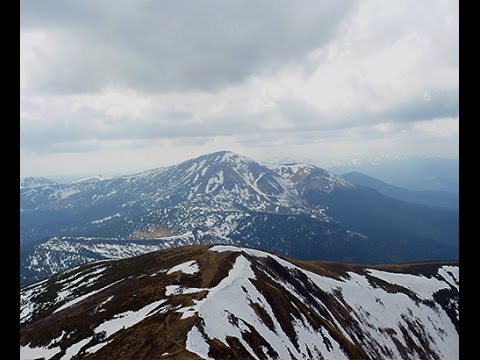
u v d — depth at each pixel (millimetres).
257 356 57344
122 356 53094
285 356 63719
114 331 67062
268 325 70500
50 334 74312
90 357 56469
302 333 76250
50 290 116438
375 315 124875
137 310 74688
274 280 95688
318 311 102625
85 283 112750
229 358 51406
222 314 63688
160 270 95250
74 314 82312
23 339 74750
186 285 80562
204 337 54469
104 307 79688
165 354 49094
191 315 59094
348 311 117188
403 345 119188
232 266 90125
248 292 78312
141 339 56000
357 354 84625
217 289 74312
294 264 125062
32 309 105562
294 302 85375
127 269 111688
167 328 55844
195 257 99625
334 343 81812
